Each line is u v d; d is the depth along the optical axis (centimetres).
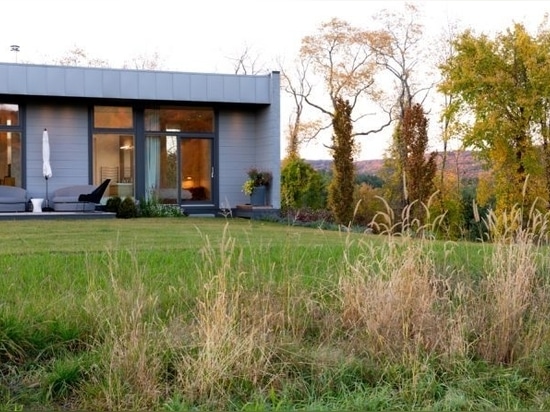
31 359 381
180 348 382
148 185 1622
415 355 397
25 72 1433
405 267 451
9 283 500
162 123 1631
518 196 2095
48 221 1225
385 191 2661
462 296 482
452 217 2417
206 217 1552
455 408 356
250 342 376
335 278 517
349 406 349
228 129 1683
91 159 1580
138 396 345
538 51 2081
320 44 2895
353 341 429
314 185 2250
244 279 466
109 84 1491
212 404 345
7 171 1525
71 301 443
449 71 2247
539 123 2122
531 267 481
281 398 358
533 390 391
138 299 414
